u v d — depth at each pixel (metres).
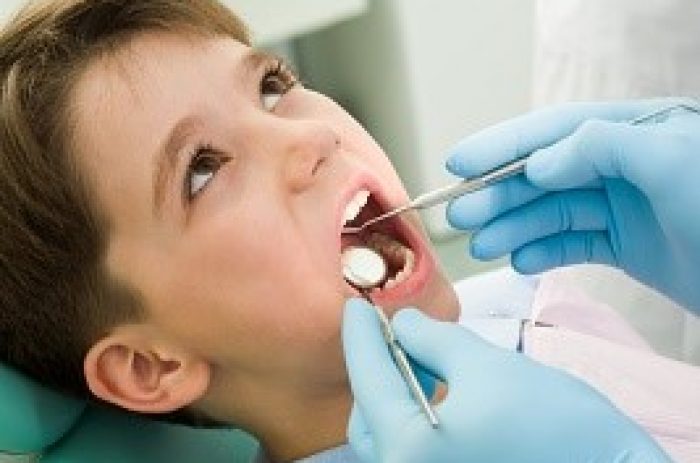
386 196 1.11
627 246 1.18
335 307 1.05
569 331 1.27
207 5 1.10
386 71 2.51
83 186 1.04
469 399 0.89
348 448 1.13
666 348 1.51
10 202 1.06
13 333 1.12
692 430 1.16
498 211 1.16
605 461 0.84
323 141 1.05
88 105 1.03
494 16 2.37
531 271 1.21
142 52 1.04
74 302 1.09
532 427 0.86
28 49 1.08
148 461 1.20
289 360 1.09
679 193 1.06
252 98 1.07
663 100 1.18
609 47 1.48
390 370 0.94
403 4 2.31
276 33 2.24
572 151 1.07
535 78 1.65
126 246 1.06
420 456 0.88
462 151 1.14
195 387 1.11
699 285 1.14
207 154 1.04
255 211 1.04
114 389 1.11
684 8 1.38
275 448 1.20
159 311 1.08
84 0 1.07
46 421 1.12
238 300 1.05
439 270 1.13
